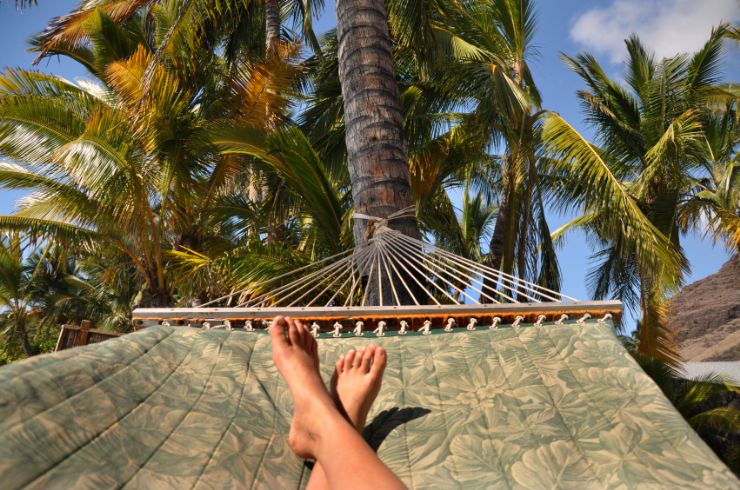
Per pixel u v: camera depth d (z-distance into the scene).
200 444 1.03
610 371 1.39
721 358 47.59
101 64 10.45
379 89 4.02
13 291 16.92
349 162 4.01
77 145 7.23
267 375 1.42
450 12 8.68
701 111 11.48
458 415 1.31
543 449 1.15
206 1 7.02
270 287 5.07
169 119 8.07
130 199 7.80
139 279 11.81
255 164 9.15
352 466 0.85
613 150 12.16
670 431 1.13
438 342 1.65
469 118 8.48
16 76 8.43
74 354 1.09
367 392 1.23
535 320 1.78
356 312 1.80
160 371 1.24
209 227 9.74
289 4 13.31
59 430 0.84
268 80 8.70
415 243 2.89
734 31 11.90
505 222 8.91
